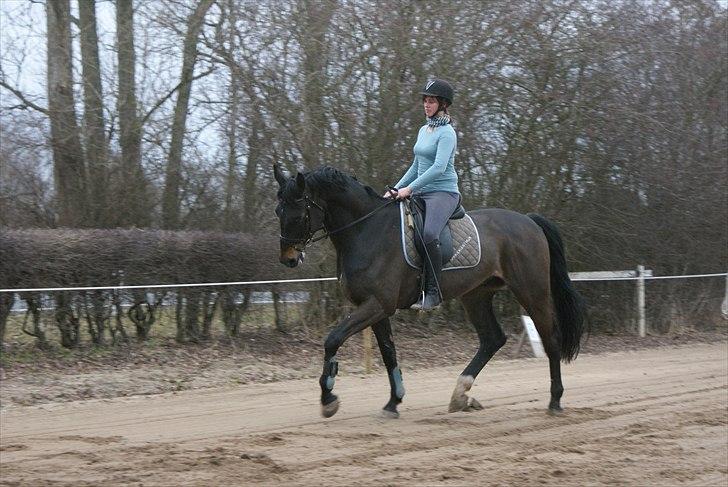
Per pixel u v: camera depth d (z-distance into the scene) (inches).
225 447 272.4
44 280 448.8
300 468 247.0
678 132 701.9
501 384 436.5
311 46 568.7
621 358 563.5
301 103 569.6
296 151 581.0
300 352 513.0
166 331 505.7
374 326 332.8
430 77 588.1
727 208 729.0
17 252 437.4
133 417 329.7
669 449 282.4
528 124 637.9
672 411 355.9
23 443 277.6
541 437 300.4
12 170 560.1
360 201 319.3
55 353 453.4
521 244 350.6
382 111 587.5
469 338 613.0
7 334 449.4
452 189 337.4
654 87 698.8
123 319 492.4
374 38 577.9
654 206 708.7
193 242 493.4
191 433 299.6
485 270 339.6
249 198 589.3
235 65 569.6
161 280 484.4
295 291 545.0
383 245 316.8
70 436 290.0
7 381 394.9
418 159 337.7
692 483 243.0
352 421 325.1
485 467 254.2
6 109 575.8
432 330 626.5
